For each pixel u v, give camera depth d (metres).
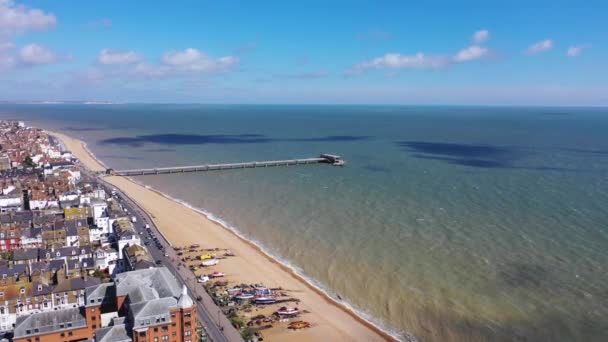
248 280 157.88
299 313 136.12
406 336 125.69
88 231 188.12
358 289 151.50
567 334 122.56
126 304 118.88
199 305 137.50
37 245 181.62
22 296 131.12
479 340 122.38
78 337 118.12
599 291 142.88
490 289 146.88
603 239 185.25
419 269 162.75
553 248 177.50
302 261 174.62
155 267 144.25
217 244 192.50
